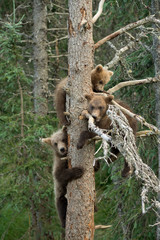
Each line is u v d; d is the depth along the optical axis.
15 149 13.84
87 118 8.48
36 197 14.12
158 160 12.58
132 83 9.05
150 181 6.84
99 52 18.66
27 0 19.00
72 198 8.77
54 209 15.30
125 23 14.46
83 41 8.66
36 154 14.20
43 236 15.41
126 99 14.20
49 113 18.06
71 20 8.70
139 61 13.12
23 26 19.77
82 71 8.68
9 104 14.62
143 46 12.03
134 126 10.30
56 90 10.78
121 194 13.68
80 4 8.63
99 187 18.94
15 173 13.75
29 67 20.22
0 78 13.97
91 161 8.74
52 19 19.58
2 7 19.47
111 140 7.04
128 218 13.23
